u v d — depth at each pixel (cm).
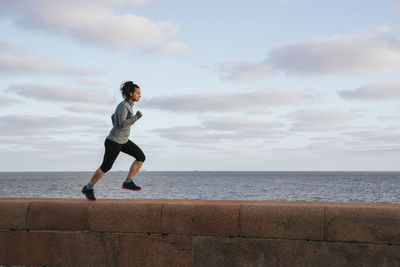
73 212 530
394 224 427
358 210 442
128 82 586
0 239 549
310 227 454
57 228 534
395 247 427
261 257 470
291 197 4256
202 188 6178
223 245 483
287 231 461
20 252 543
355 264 439
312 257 454
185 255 494
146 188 6150
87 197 574
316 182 9544
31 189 6000
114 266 514
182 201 557
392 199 4059
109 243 518
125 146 591
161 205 504
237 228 477
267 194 4694
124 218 512
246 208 478
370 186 7212
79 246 527
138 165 603
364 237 436
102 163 573
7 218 547
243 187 6612
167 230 499
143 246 507
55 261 533
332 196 4425
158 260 502
